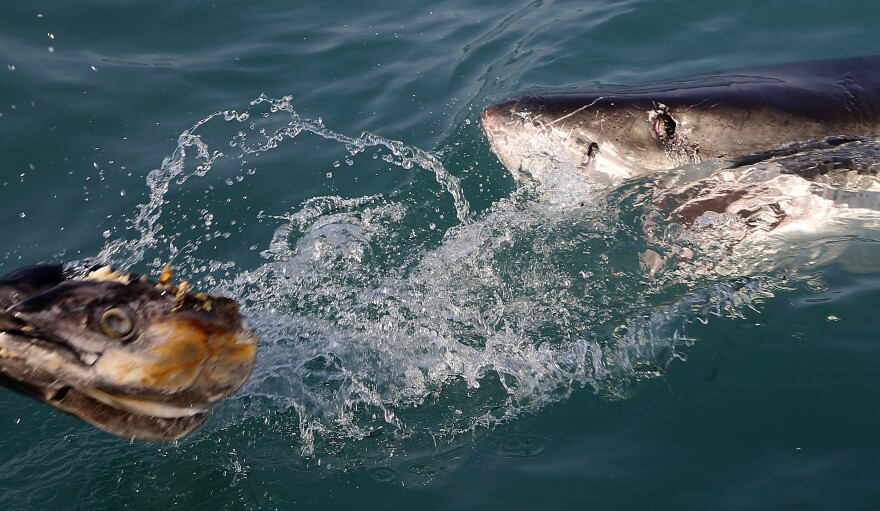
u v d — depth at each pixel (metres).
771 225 3.90
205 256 4.09
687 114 3.97
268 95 4.62
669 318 3.81
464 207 4.19
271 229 4.16
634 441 3.60
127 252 4.10
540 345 3.79
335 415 3.70
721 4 4.91
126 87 4.62
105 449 3.64
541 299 3.88
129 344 3.19
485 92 4.59
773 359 3.72
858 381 3.66
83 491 3.57
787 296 3.84
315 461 3.61
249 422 3.68
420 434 3.65
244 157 4.38
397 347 3.81
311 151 4.40
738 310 3.81
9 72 4.61
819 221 3.90
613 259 3.91
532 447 3.61
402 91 4.63
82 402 3.21
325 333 3.85
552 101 4.02
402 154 4.36
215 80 4.67
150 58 4.75
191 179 4.30
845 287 3.85
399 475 3.57
